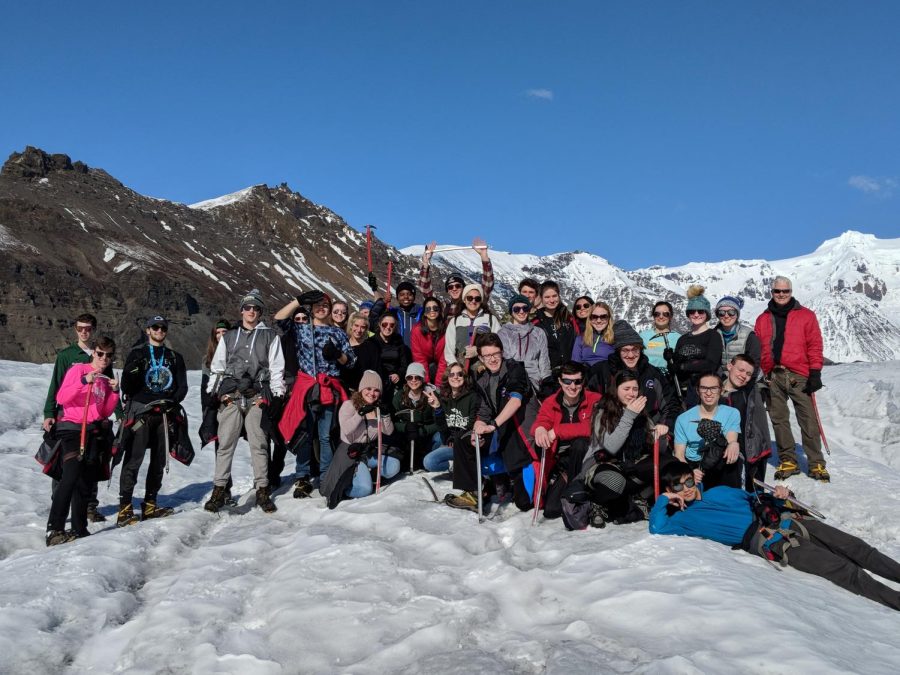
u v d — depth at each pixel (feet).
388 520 24.48
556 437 25.00
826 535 19.01
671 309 31.91
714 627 14.65
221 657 15.90
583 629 15.47
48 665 16.40
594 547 20.75
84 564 21.35
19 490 32.14
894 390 52.95
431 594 18.30
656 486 22.29
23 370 61.62
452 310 33.09
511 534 23.70
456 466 26.81
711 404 24.07
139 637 17.13
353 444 29.12
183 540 25.05
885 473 32.45
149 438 28.17
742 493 20.97
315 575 19.53
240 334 29.07
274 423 29.86
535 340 28.86
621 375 23.75
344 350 30.83
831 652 13.52
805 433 30.71
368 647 15.97
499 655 15.16
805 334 30.48
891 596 17.88
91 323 27.55
